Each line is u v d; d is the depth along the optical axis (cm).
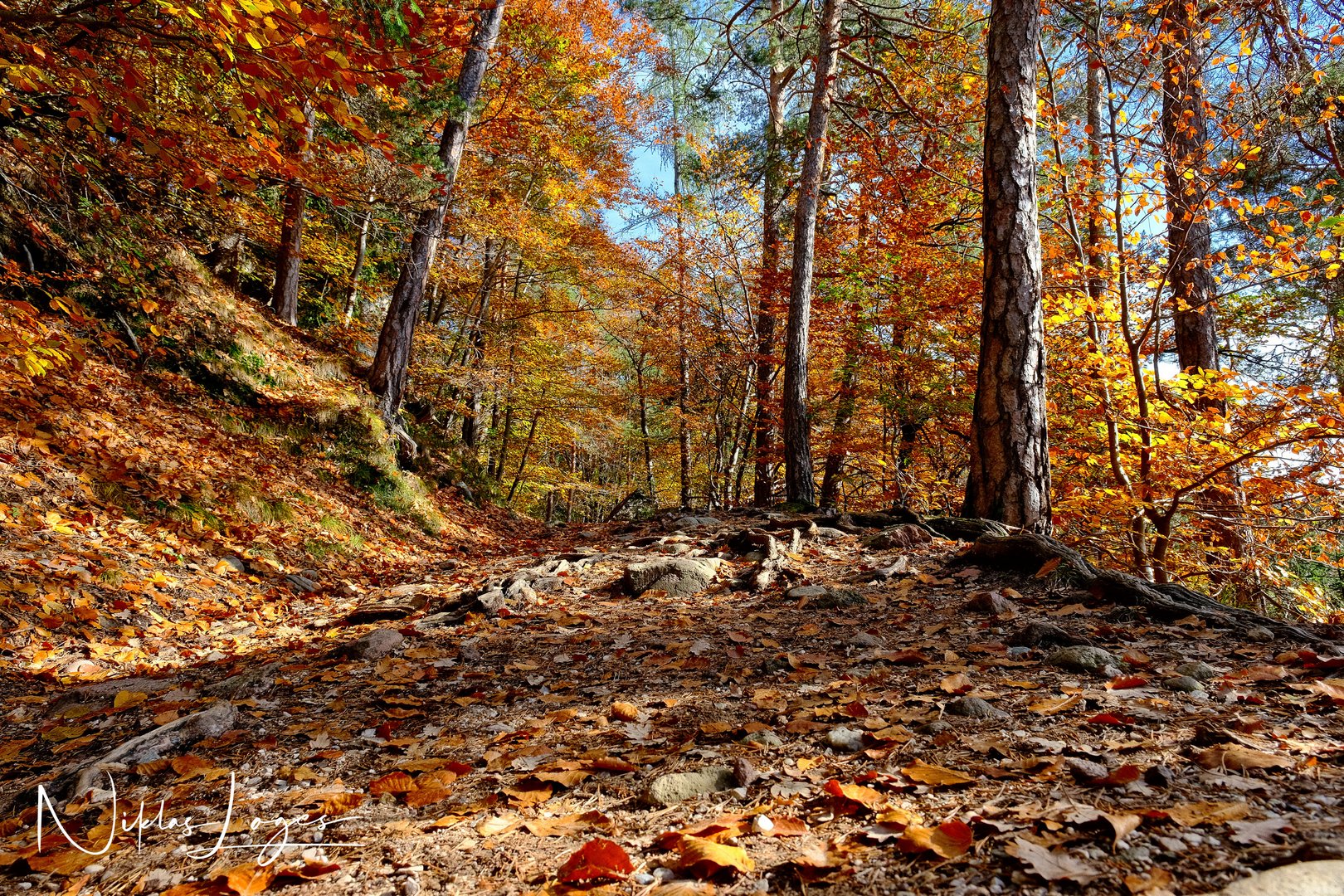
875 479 1291
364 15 316
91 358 677
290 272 1172
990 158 580
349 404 991
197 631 468
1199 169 702
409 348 1130
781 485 1612
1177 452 692
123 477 575
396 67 312
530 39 1435
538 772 200
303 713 300
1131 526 726
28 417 550
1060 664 271
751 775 188
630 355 2141
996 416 566
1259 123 683
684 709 267
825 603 434
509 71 1448
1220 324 996
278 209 1155
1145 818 137
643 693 297
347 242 1453
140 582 482
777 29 1312
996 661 284
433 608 524
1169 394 764
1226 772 158
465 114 970
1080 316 747
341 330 1345
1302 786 147
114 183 813
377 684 339
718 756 211
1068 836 134
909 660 302
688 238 1520
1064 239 895
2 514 456
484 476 1538
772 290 1309
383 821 189
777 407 1333
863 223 1153
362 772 230
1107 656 267
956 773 171
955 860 133
